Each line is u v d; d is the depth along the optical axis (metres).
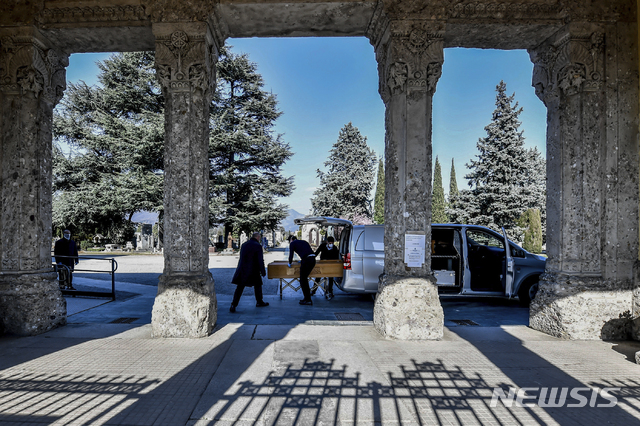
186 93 5.47
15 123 5.60
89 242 38.78
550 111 5.90
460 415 3.08
